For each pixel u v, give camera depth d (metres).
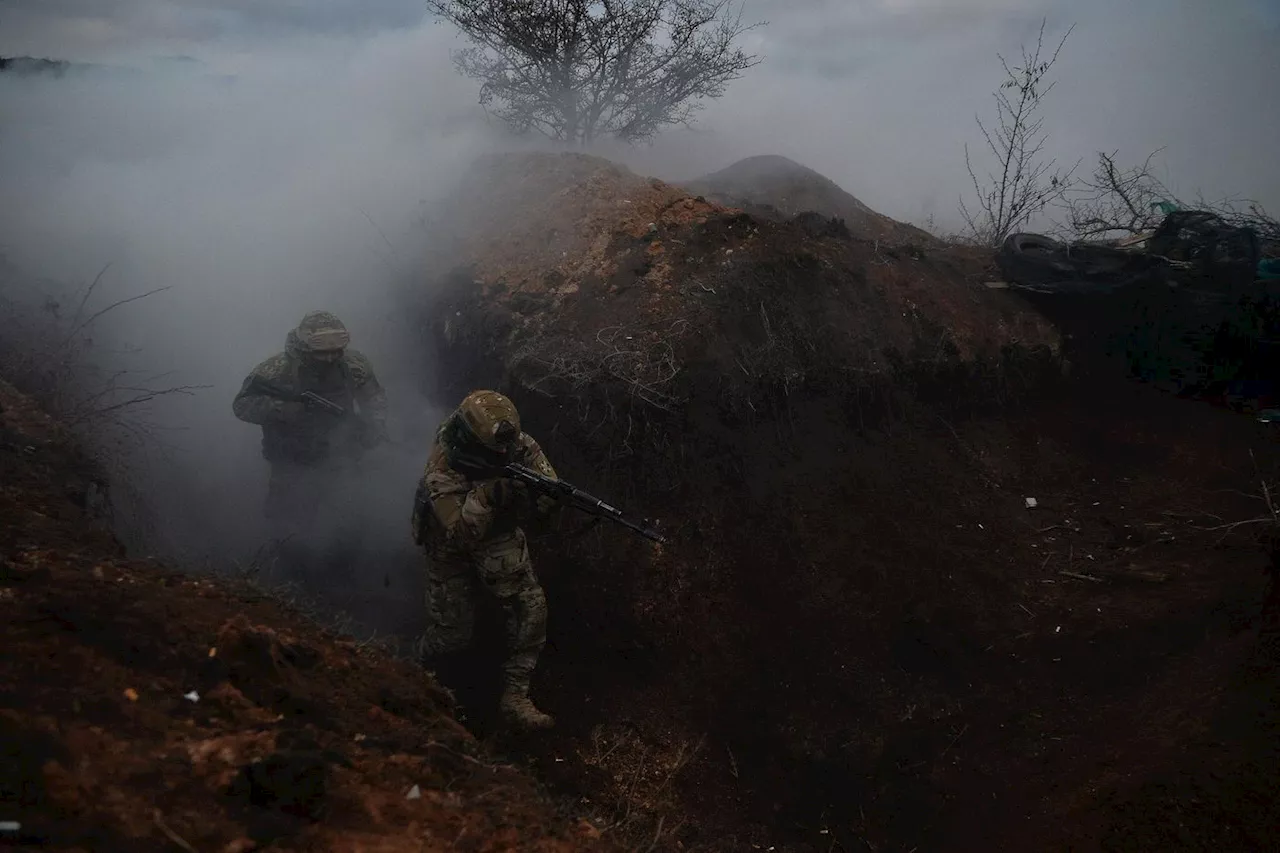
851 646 5.13
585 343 5.88
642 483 5.49
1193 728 4.23
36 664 2.61
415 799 2.70
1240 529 5.53
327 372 5.52
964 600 5.32
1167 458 6.36
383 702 3.28
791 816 4.45
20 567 3.06
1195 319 6.77
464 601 4.82
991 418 6.57
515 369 5.90
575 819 3.04
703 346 5.84
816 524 5.57
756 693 4.95
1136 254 7.01
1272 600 4.74
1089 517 5.96
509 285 6.71
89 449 5.18
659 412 5.60
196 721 2.66
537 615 4.68
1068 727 4.53
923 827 4.29
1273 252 7.38
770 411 5.86
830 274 6.54
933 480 6.02
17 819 2.07
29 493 4.08
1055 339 6.90
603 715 4.85
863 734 4.74
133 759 2.41
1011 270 7.23
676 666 5.06
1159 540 5.63
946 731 4.68
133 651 2.81
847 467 5.88
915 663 5.05
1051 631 5.07
